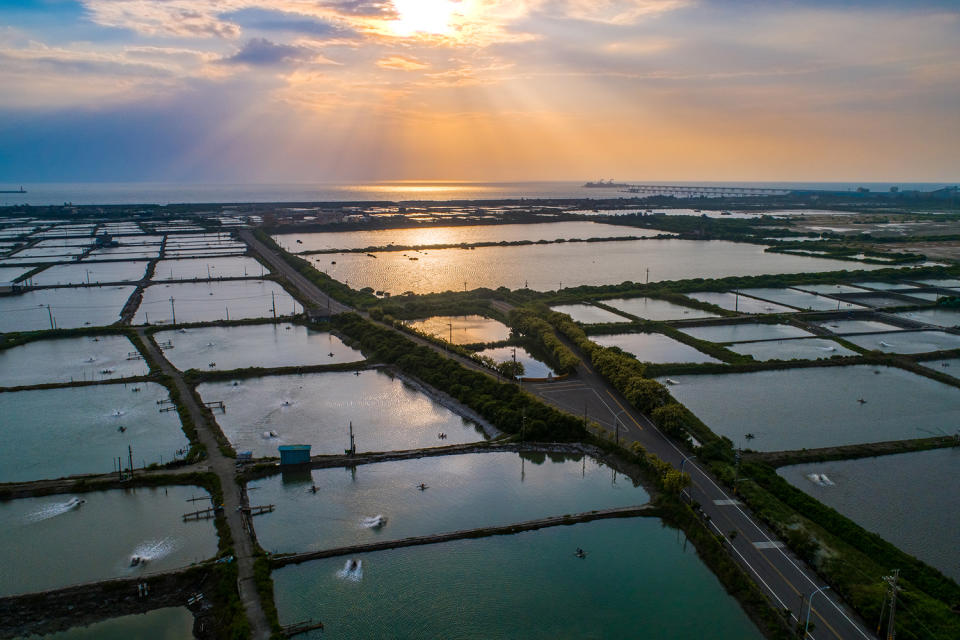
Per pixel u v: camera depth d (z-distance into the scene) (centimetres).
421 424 12044
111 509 9019
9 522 8694
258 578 7419
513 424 11412
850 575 7194
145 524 8650
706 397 13038
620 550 8219
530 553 8138
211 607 7069
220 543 8156
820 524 8269
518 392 12431
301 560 7900
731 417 11969
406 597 7325
